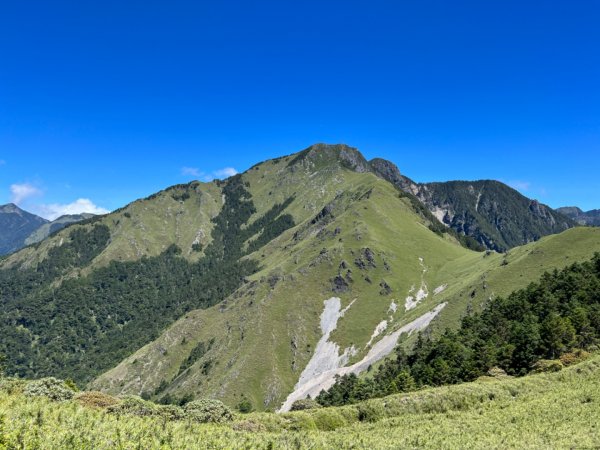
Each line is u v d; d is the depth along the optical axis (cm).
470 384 5853
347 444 3167
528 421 4150
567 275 12038
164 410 3706
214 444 2205
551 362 7894
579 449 3253
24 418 1870
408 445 3491
